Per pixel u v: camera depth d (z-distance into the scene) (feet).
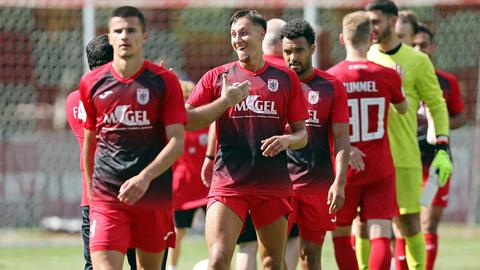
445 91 124.98
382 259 100.94
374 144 103.04
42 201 179.73
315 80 95.20
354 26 103.45
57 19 200.95
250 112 85.87
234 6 189.57
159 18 212.84
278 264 87.45
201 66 214.07
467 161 184.55
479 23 215.31
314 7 184.85
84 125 84.74
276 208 86.07
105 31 197.88
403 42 120.06
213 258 83.82
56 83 201.05
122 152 78.74
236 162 85.81
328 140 96.27
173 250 125.59
